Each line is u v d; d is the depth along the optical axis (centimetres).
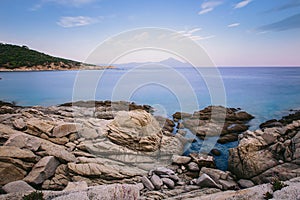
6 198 442
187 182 763
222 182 736
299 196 427
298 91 3288
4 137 886
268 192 460
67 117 1459
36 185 672
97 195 468
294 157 780
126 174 753
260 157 803
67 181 716
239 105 2375
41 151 821
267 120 1722
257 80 5056
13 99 2730
